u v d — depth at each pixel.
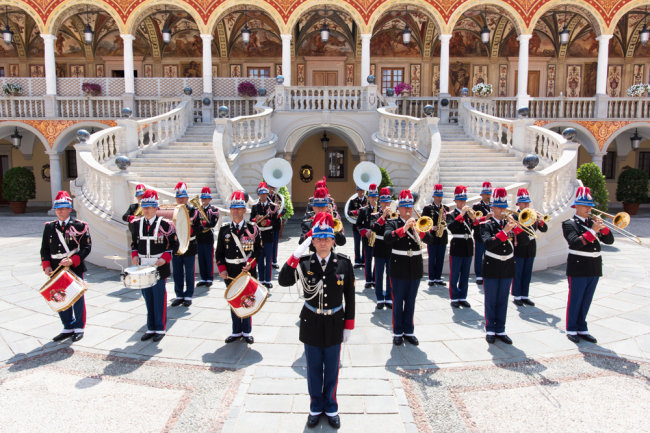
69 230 6.10
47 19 18.75
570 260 6.02
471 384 4.88
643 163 23.61
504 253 5.88
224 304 7.62
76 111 20.00
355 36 22.67
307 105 17.66
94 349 5.78
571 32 22.52
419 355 5.61
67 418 4.23
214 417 4.26
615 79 23.11
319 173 23.56
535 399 4.57
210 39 18.89
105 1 18.69
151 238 6.14
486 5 18.78
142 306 7.43
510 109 19.72
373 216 8.09
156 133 15.38
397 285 5.88
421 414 4.30
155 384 4.88
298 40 22.86
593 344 5.94
